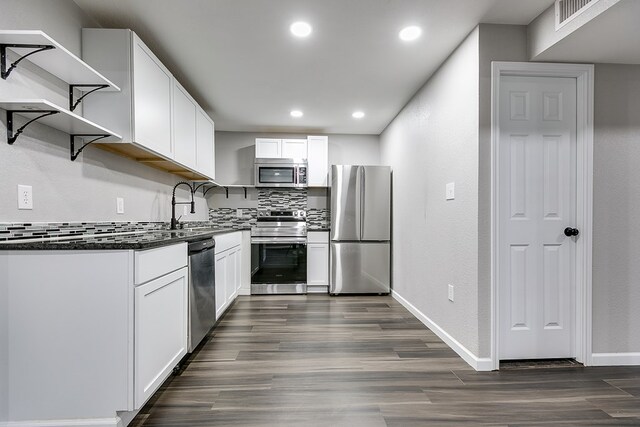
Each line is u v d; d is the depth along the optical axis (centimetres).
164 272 173
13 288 139
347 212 419
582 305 220
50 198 167
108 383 142
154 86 223
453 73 245
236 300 391
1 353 139
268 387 188
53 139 169
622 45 194
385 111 382
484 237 213
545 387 190
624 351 221
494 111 212
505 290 221
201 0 187
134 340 144
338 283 417
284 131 470
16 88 148
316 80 296
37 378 140
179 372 205
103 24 210
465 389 188
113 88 191
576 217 223
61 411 141
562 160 223
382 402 174
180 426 153
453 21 208
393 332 280
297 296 413
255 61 260
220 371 207
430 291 288
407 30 218
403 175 368
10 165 144
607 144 220
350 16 202
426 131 297
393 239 413
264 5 191
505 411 166
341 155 485
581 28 175
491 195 212
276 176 445
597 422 158
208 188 468
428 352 239
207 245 248
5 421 139
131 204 247
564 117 223
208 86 308
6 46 141
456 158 240
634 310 221
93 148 201
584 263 219
